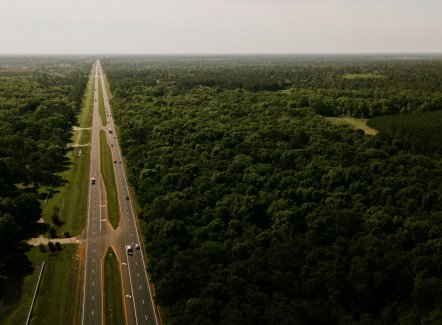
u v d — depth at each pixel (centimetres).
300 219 14388
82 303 11919
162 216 14825
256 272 11406
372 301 11200
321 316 10219
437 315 10031
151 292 12438
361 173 17825
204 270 11700
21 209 15738
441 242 12544
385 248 12606
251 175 17288
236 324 9706
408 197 15812
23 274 13188
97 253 14388
